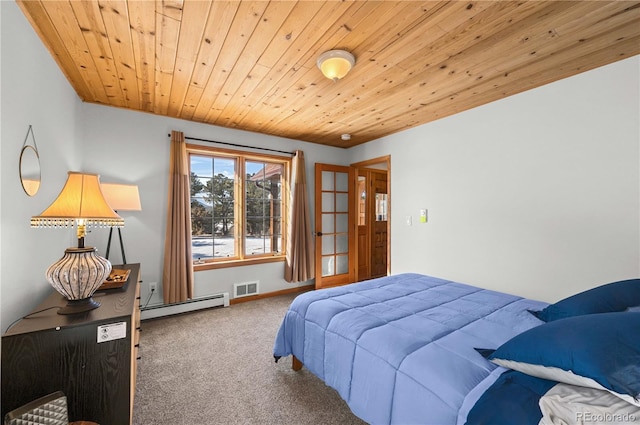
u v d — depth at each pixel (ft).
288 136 13.39
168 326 9.57
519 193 8.34
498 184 8.85
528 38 5.70
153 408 5.54
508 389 3.09
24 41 4.93
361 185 16.79
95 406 4.09
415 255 11.54
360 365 4.49
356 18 5.12
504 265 8.66
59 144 6.89
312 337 5.72
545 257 7.79
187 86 8.04
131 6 4.83
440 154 10.64
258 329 9.39
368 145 14.24
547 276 7.74
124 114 9.87
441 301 6.26
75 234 8.45
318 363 5.45
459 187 9.96
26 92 5.02
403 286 7.51
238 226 12.52
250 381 6.49
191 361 7.33
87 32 5.57
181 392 6.06
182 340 8.53
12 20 4.52
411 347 4.19
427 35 5.60
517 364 3.30
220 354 7.72
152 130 10.37
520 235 8.31
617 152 6.61
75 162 8.45
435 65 6.77
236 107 9.64
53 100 6.43
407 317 5.32
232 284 12.06
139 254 10.12
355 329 4.94
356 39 5.74
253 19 5.14
